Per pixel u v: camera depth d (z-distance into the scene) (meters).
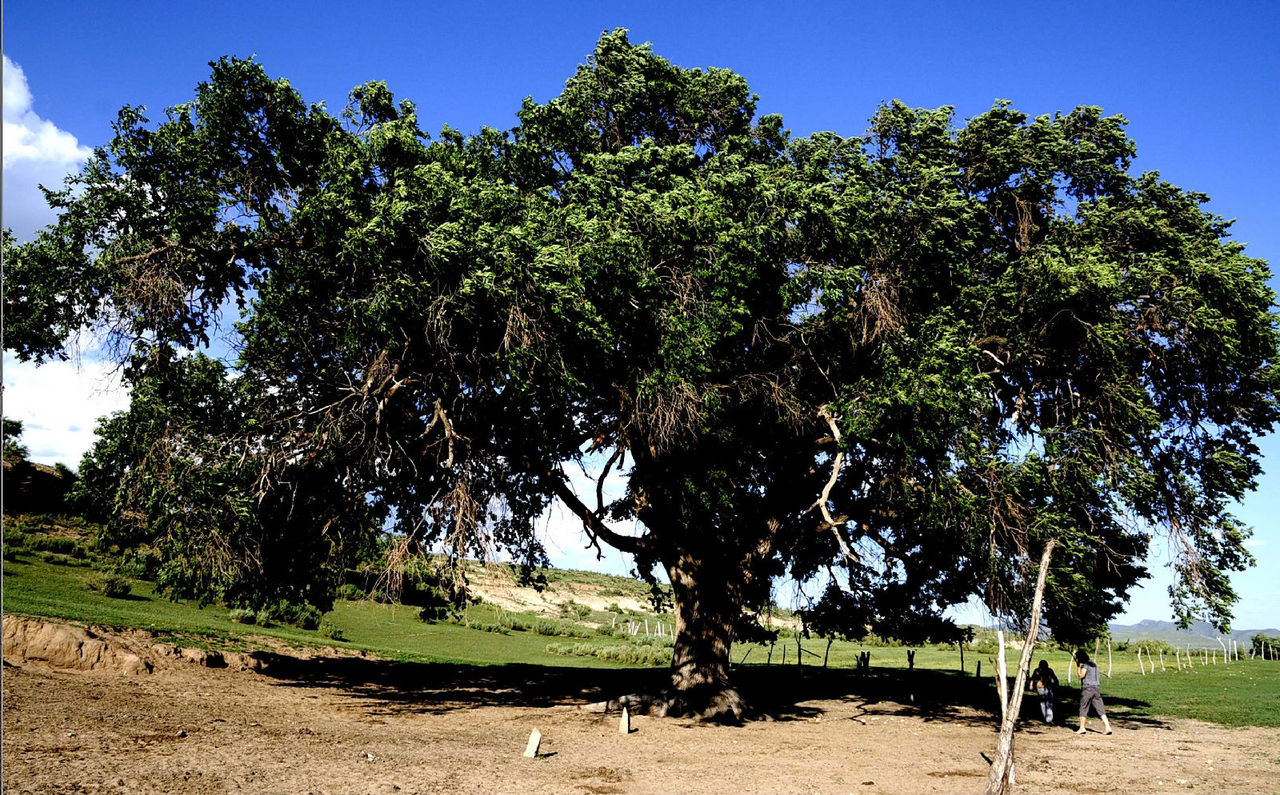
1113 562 15.77
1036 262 14.52
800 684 27.17
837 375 16.11
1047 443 13.91
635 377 14.35
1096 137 16.84
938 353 13.64
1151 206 16.23
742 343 15.93
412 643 35.56
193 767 8.52
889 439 13.84
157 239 14.27
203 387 14.98
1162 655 50.75
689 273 13.93
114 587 27.03
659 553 18.92
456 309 12.85
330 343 15.12
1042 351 14.92
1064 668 36.84
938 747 14.41
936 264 15.52
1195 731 17.28
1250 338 14.84
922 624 22.78
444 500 14.44
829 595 23.84
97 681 13.61
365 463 15.73
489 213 13.98
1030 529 13.68
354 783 8.66
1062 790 10.30
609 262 13.25
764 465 18.31
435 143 15.18
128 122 14.34
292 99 14.70
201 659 17.59
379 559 17.28
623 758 11.90
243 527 15.45
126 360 14.77
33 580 25.23
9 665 13.52
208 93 14.53
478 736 13.09
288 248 15.13
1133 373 15.87
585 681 23.31
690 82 18.03
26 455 38.75
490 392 14.91
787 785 10.34
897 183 15.34
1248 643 52.78
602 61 17.98
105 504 15.12
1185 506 14.98
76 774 7.59
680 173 16.30
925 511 14.50
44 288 13.69
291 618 32.84
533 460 17.02
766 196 14.34
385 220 12.65
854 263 15.42
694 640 18.34
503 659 33.59
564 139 17.05
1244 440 16.55
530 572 19.39
